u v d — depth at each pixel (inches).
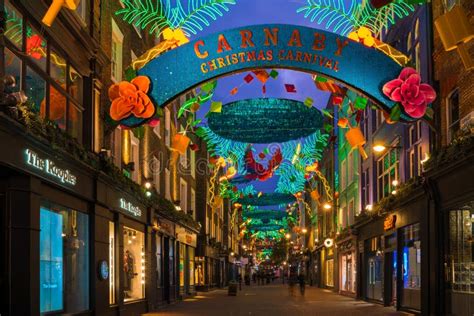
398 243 915.4
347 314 861.2
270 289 2161.7
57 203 535.8
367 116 1223.5
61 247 550.6
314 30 606.2
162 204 1031.6
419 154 821.9
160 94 605.0
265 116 815.7
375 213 1050.7
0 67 402.3
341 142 1632.6
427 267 727.7
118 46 792.3
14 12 448.1
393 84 590.2
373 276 1178.6
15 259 447.5
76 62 607.2
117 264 729.6
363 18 616.1
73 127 608.7
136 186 824.3
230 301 1266.0
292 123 831.7
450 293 676.1
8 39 431.2
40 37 507.5
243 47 606.5
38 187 471.5
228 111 815.7
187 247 1462.8
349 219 1477.6
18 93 405.7
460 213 647.8
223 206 2554.1
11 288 445.1
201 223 1792.6
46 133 477.7
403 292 903.7
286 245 4284.0
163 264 1111.0
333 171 1777.8
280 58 608.1
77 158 553.3
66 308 559.8
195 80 606.5
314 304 1136.2
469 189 590.9
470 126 571.2
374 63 608.4
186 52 607.8
